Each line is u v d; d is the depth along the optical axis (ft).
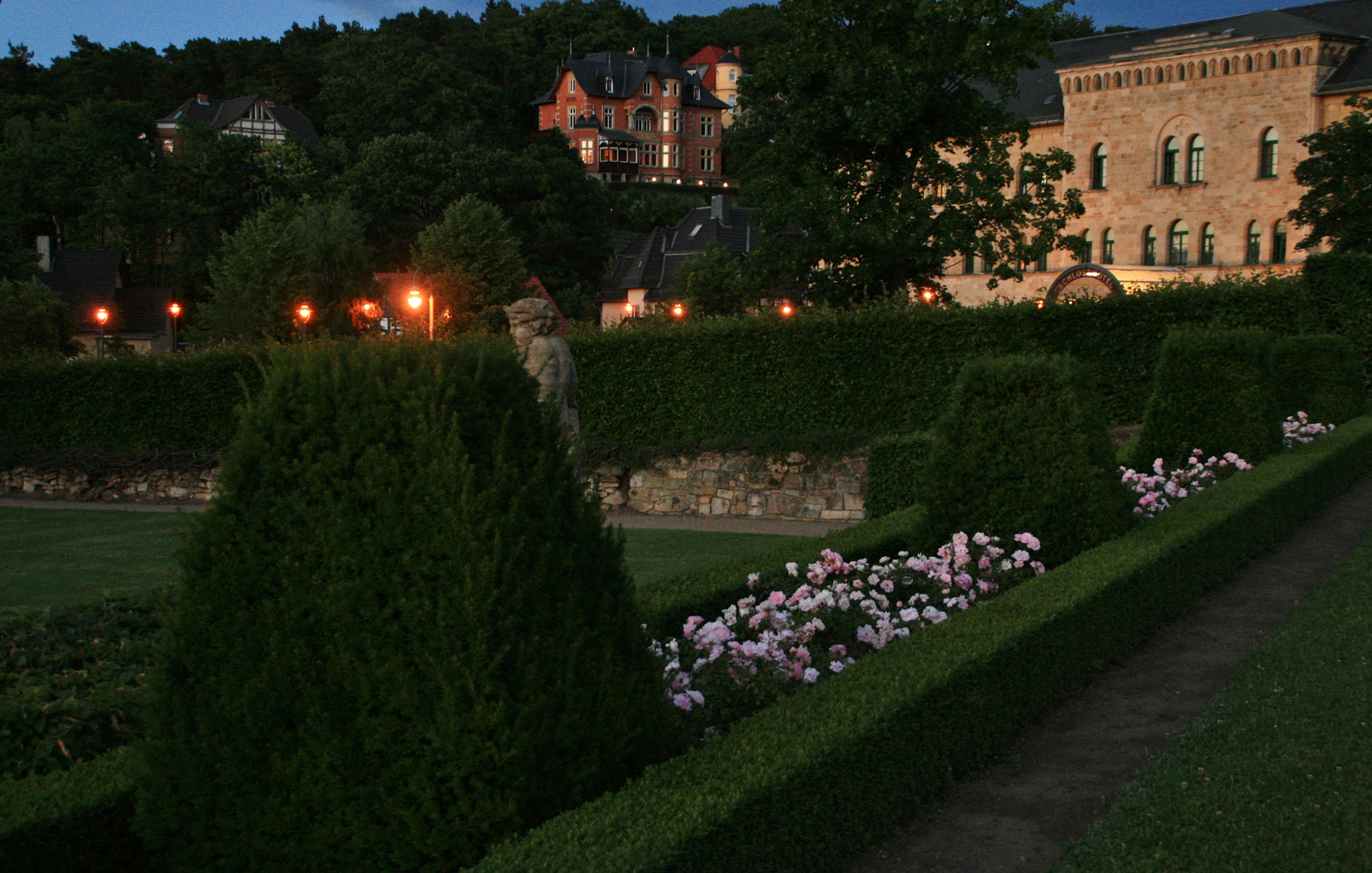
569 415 27.17
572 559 11.81
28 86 353.31
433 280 181.27
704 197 372.58
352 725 10.73
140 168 252.62
